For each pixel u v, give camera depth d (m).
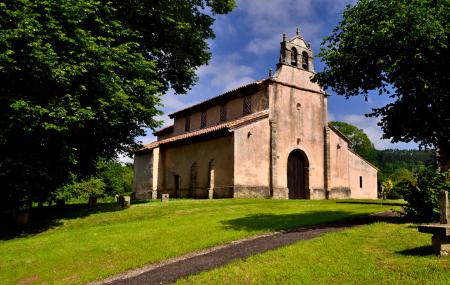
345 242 10.19
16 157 15.29
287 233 12.41
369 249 9.41
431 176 13.06
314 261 8.71
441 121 12.74
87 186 28.98
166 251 10.96
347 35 13.20
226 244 11.45
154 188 34.66
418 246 9.30
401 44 11.78
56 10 15.16
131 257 10.75
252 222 14.79
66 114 15.02
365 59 12.95
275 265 8.62
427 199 12.63
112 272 9.64
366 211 17.77
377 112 13.88
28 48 14.04
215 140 29.31
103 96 16.61
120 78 18.06
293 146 30.61
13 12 13.76
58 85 15.38
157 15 21.27
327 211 18.19
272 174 28.66
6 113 14.09
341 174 33.47
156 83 20.03
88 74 16.11
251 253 9.99
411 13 11.49
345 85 14.44
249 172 27.73
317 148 32.28
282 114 30.38
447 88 12.18
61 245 12.87
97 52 16.08
